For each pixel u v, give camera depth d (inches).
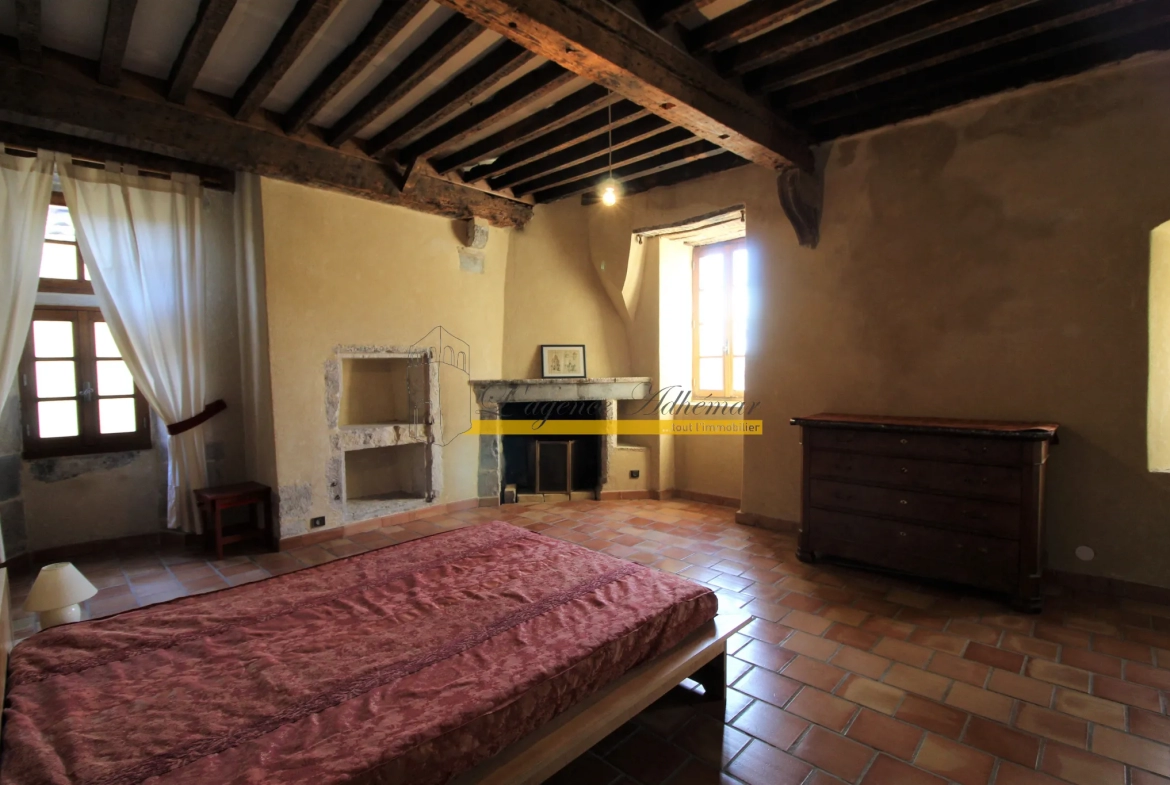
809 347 157.4
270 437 152.0
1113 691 85.1
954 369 134.0
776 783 68.4
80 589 92.3
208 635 69.6
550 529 169.8
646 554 146.9
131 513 155.0
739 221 179.5
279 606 77.4
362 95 129.8
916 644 99.7
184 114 127.0
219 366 163.2
